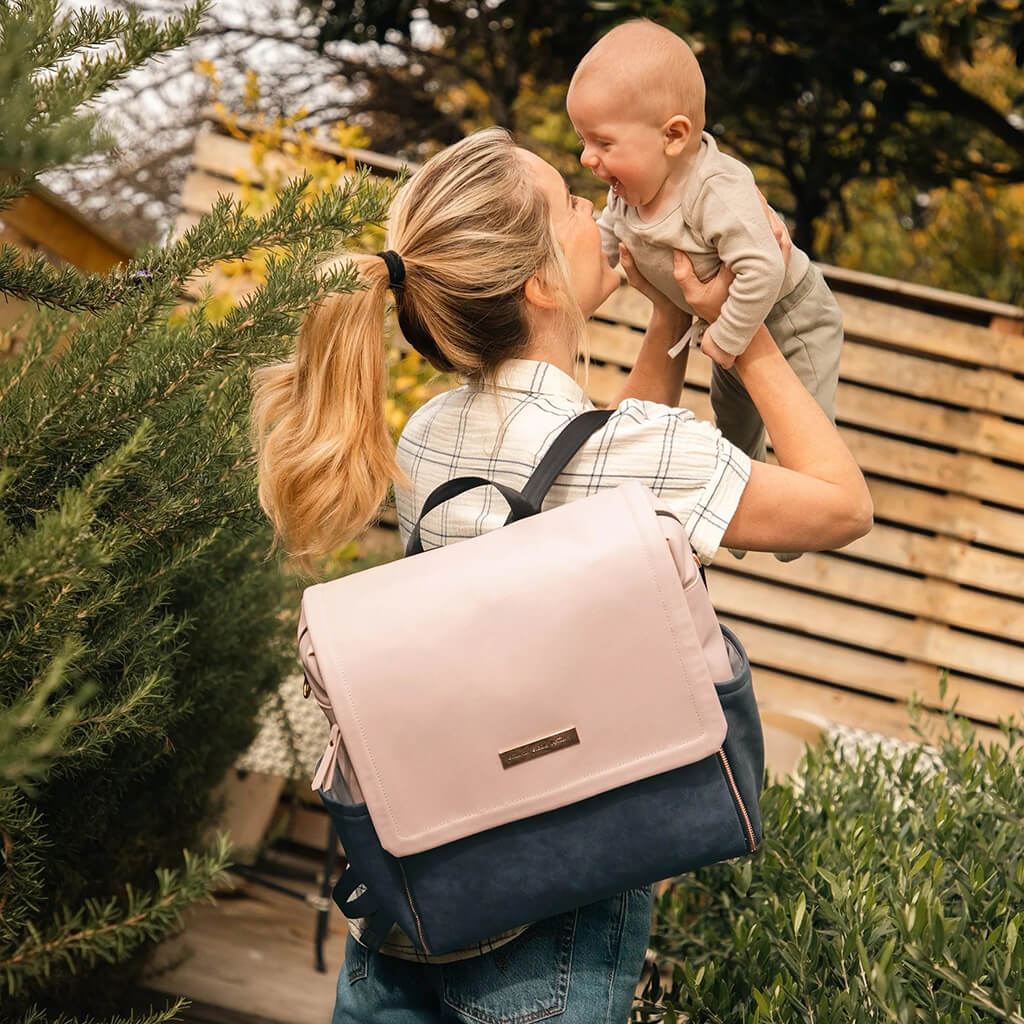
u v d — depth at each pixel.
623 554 1.14
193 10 1.12
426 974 1.29
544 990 1.20
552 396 1.28
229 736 2.37
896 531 3.69
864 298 3.73
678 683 1.12
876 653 3.76
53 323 1.42
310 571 1.38
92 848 1.89
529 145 6.97
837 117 5.85
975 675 3.71
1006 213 7.25
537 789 1.11
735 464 1.21
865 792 1.75
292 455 1.29
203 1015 2.41
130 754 1.68
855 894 1.23
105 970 2.04
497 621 1.13
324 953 2.92
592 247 1.37
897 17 4.80
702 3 4.49
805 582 3.69
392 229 1.35
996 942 1.16
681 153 1.49
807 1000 1.18
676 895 1.67
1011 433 3.65
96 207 6.34
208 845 2.48
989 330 3.63
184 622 1.51
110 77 1.09
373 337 1.28
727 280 1.43
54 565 0.89
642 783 1.13
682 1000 1.43
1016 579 3.66
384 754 1.12
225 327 1.26
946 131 5.61
